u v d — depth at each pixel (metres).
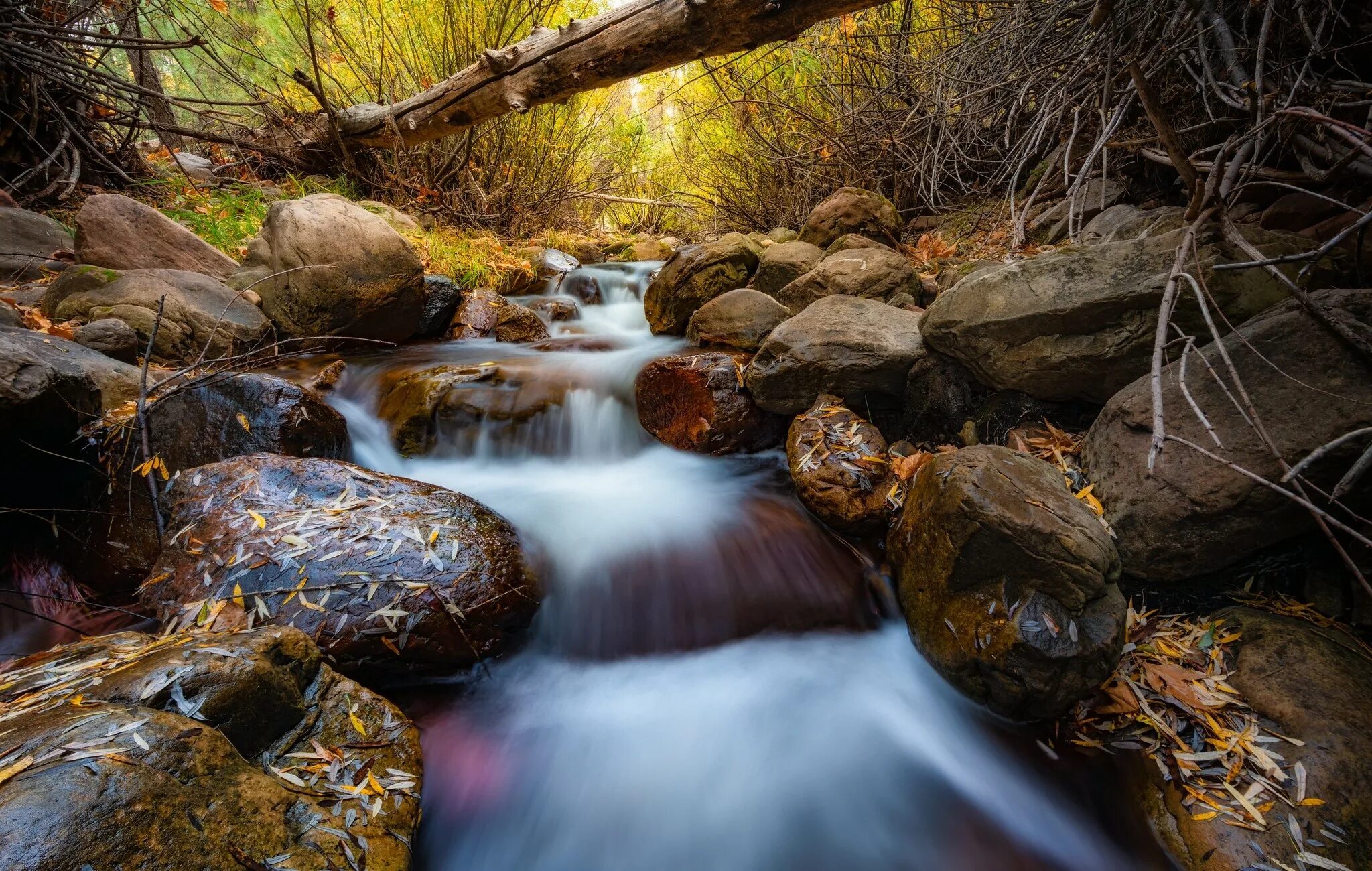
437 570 2.41
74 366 2.84
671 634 2.74
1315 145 2.72
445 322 5.52
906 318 3.68
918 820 2.11
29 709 1.50
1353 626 2.22
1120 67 3.18
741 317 4.17
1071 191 2.83
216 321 4.09
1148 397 2.51
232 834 1.36
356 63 7.56
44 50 5.44
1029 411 3.11
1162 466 2.36
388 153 7.77
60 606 2.66
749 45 4.37
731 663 2.65
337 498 2.66
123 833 1.21
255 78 8.34
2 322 3.38
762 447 3.76
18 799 1.17
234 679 1.67
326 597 2.27
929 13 6.26
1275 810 1.83
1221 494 2.19
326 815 1.59
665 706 2.48
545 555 2.85
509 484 3.63
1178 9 2.79
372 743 1.90
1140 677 2.25
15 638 2.54
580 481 3.71
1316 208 3.06
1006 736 2.23
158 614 2.31
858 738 2.37
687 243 9.81
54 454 2.67
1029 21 3.75
